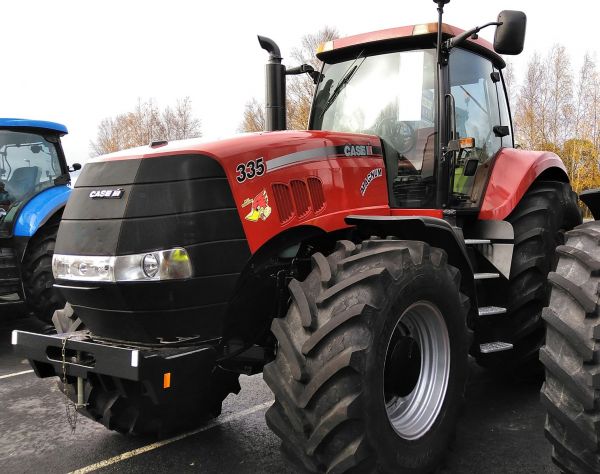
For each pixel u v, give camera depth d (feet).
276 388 7.77
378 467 7.73
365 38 12.23
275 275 9.21
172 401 7.97
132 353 7.54
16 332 9.30
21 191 19.57
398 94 11.98
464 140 11.30
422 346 9.22
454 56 12.34
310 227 9.51
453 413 9.21
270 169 8.95
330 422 7.33
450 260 10.10
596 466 7.23
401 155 11.78
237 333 9.05
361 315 7.59
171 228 8.04
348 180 10.22
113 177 8.47
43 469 9.66
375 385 7.59
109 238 8.20
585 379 7.22
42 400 13.20
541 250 12.56
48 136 20.58
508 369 13.60
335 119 12.75
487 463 9.42
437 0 11.06
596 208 10.68
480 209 12.64
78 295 8.62
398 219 8.83
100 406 9.16
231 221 8.41
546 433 7.66
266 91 12.37
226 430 11.16
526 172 13.17
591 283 7.63
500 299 12.48
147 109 139.95
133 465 9.73
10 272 18.13
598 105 95.91
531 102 101.55
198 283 8.12
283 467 9.57
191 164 8.23
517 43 10.46
